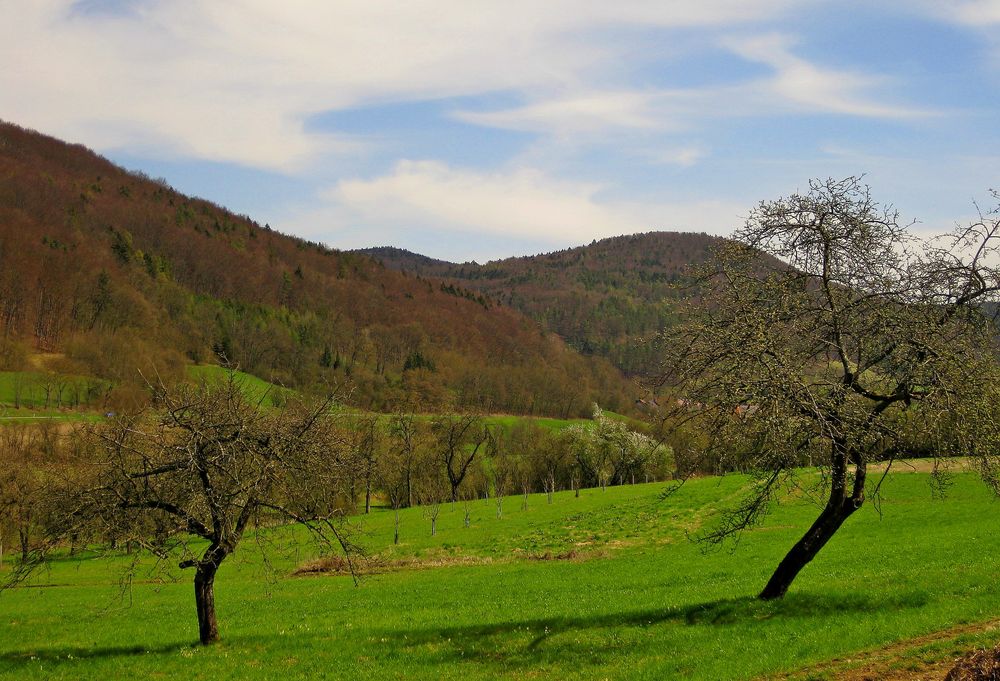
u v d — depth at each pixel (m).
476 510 87.69
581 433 114.75
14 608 44.59
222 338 163.25
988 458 20.03
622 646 21.66
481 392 167.12
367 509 91.38
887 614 21.27
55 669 24.28
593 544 57.19
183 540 25.00
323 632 27.23
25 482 54.66
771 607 23.19
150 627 33.94
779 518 57.50
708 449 20.80
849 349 21.47
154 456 24.53
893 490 61.56
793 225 21.48
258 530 28.34
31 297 149.75
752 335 20.19
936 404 19.78
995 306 20.50
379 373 179.12
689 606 24.75
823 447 21.02
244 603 41.38
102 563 66.56
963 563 30.33
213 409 24.84
